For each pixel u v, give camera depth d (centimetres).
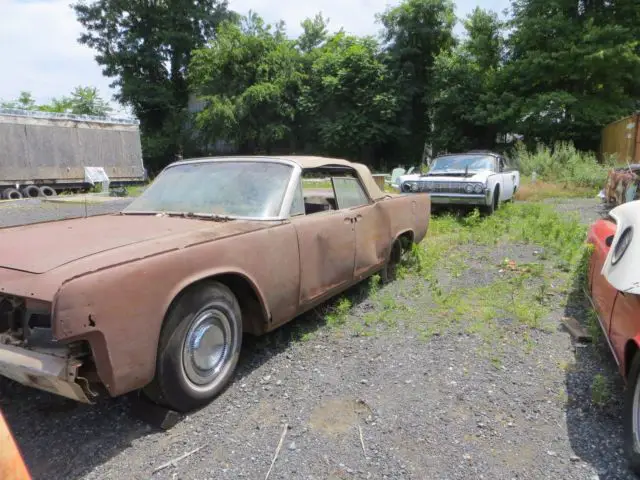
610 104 2205
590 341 365
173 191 392
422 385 304
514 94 2416
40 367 220
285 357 347
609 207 1126
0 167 1669
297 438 251
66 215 1180
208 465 230
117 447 245
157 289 244
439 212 1010
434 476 221
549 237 723
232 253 294
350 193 448
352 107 2831
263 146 3178
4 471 119
